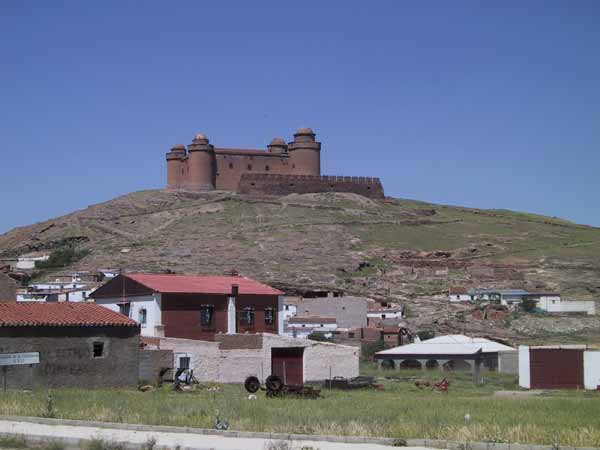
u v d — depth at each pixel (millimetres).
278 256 189500
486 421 35938
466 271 185875
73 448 30188
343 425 34094
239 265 180750
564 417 38031
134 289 72375
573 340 121250
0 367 51125
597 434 31312
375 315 137375
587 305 146625
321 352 70250
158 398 45312
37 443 31031
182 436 32000
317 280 170750
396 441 30359
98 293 76062
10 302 55469
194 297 71438
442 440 30375
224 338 67312
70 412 37562
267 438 31672
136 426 33875
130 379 56719
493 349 91750
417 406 43688
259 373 66812
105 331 55938
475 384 73500
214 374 64562
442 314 141625
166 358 61031
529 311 146750
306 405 42906
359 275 181125
